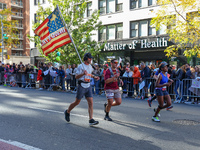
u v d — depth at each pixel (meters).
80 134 5.15
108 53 23.66
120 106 9.21
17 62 46.66
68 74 14.70
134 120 6.64
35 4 30.86
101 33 24.78
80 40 18.72
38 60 31.50
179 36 13.52
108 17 23.98
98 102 10.20
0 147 4.19
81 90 5.82
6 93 13.13
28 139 4.75
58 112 7.64
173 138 4.94
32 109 8.15
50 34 7.12
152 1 20.92
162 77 6.35
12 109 8.11
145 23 21.45
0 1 46.72
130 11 22.28
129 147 4.34
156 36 20.08
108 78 6.27
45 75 15.31
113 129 5.61
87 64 5.92
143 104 9.80
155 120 6.54
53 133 5.21
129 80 12.20
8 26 32.09
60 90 15.44
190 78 10.48
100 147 4.32
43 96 11.99
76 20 18.53
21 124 5.99
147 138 4.92
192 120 6.74
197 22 12.86
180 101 10.55
